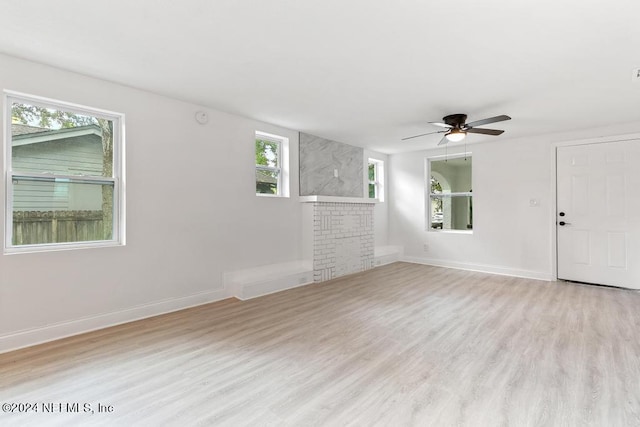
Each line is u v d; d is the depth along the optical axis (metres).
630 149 4.23
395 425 1.62
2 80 2.46
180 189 3.51
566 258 4.72
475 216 5.56
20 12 1.93
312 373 2.13
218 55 2.50
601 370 2.14
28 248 2.62
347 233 5.29
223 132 3.90
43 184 2.73
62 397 1.85
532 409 1.74
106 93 2.97
